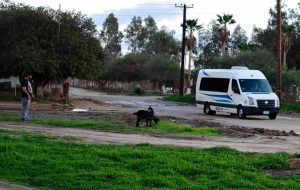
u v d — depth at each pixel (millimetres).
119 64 105500
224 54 68250
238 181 10852
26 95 24828
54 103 39844
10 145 14516
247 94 34469
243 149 17000
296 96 54312
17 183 10930
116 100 55375
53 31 43438
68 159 13133
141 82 103688
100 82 109125
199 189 10180
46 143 16016
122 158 13398
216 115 37281
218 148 15531
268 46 95438
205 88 38094
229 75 36156
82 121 24969
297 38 86625
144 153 13836
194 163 12812
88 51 44781
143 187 10344
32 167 12289
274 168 13008
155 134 21078
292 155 14969
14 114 28953
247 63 64438
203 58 81625
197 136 20922
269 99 34625
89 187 10328
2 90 48562
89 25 46750
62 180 11000
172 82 99812
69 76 44656
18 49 41344
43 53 41906
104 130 21938
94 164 12461
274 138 21156
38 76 44031
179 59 111688
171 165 12234
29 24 43250
